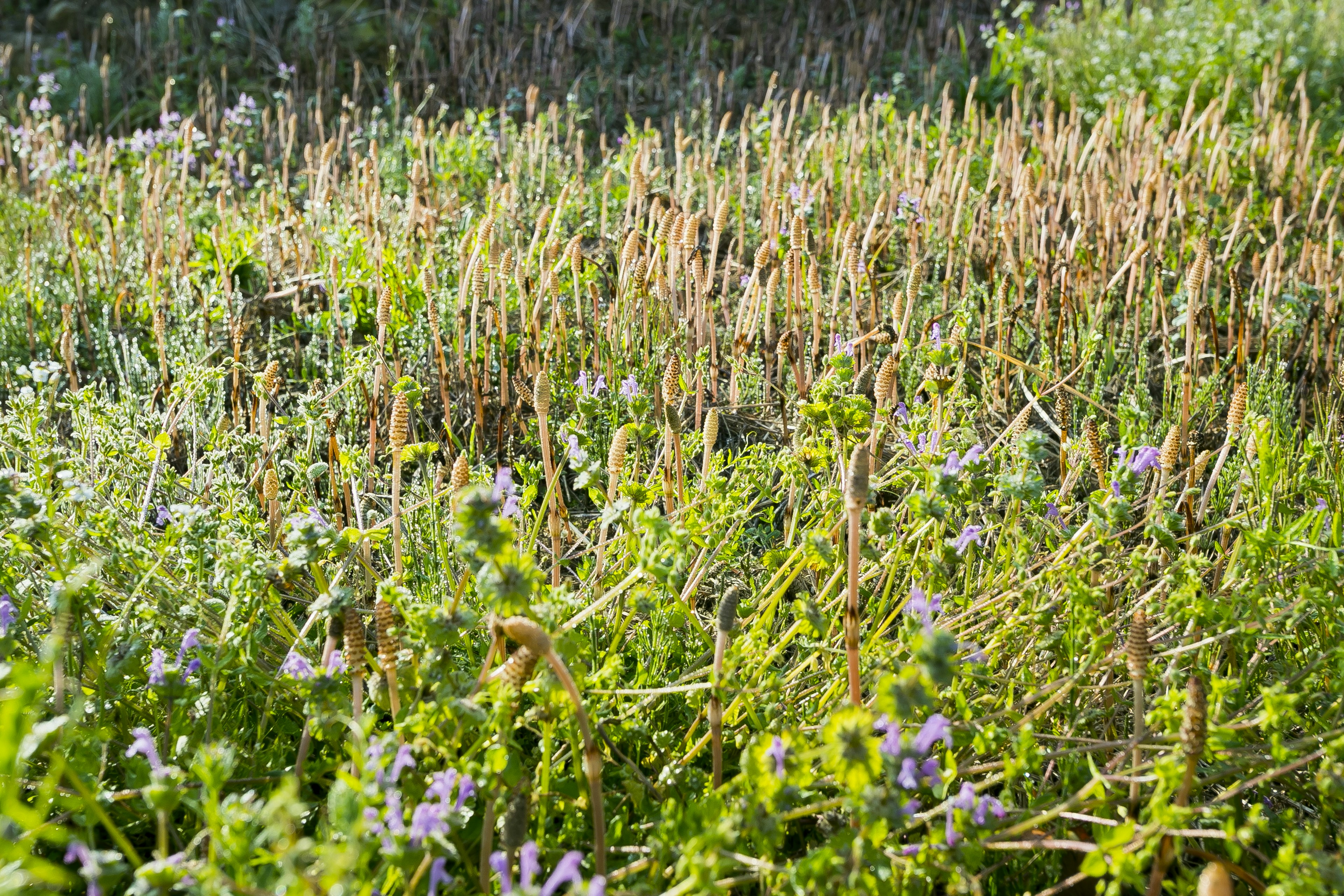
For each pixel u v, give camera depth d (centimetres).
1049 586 246
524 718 203
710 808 185
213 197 757
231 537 245
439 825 168
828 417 255
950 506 249
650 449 369
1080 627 221
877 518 218
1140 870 201
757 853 210
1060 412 315
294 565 221
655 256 413
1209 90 883
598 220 630
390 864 175
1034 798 229
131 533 267
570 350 435
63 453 285
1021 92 959
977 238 548
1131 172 621
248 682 241
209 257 527
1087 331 451
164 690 206
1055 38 997
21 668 154
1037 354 465
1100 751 240
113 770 225
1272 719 194
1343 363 428
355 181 573
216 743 206
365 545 273
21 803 206
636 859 207
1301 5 1019
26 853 162
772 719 231
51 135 805
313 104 964
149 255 533
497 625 204
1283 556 249
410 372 423
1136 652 200
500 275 386
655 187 623
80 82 988
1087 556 235
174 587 242
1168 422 409
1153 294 484
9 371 443
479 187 690
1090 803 205
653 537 213
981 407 416
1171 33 945
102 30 1097
